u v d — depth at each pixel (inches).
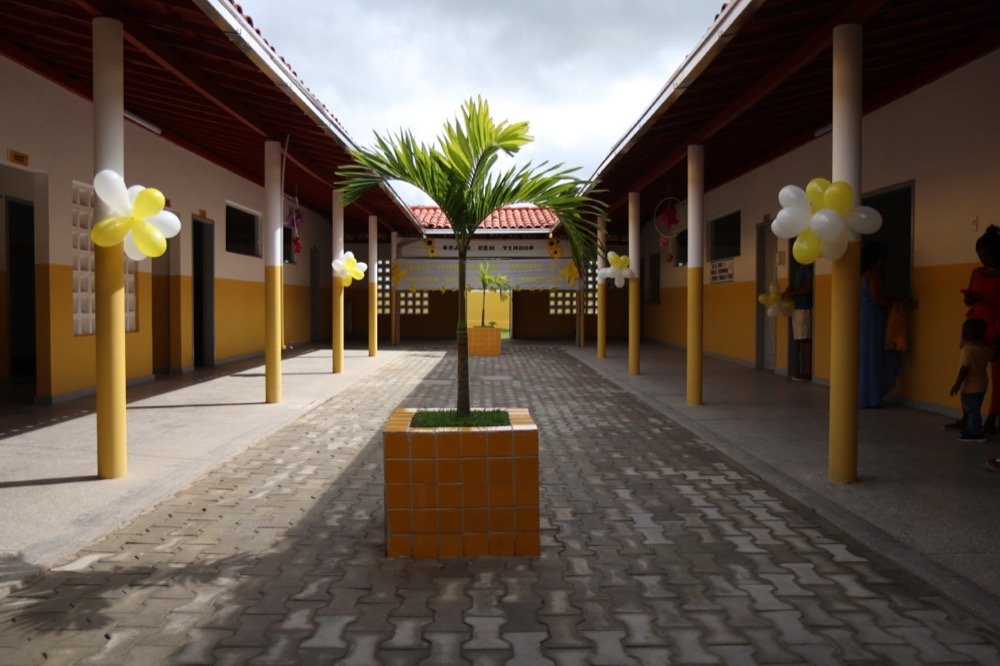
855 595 132.3
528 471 152.2
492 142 160.9
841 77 199.0
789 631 118.6
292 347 706.8
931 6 209.2
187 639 116.3
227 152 471.5
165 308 464.8
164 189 430.9
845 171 199.0
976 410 247.9
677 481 211.8
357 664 109.0
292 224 532.7
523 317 894.4
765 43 222.5
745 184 511.2
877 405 319.0
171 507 186.5
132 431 278.8
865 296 317.1
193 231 506.0
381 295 887.1
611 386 429.1
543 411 337.1
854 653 111.3
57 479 206.8
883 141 332.8
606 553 154.3
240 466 230.4
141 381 419.5
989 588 131.8
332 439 273.1
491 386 429.7
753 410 326.0
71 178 345.1
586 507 187.3
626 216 631.8
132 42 218.2
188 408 334.0
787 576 141.3
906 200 336.8
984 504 181.0
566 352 682.2
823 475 210.5
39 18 230.2
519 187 167.2
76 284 355.6
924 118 302.7
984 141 267.4
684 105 283.0
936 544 154.1
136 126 395.5
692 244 340.8
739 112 285.6
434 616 124.8
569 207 173.0
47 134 325.7
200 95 299.7
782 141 417.4
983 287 254.4
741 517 178.1
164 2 195.6
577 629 119.9
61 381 341.1
